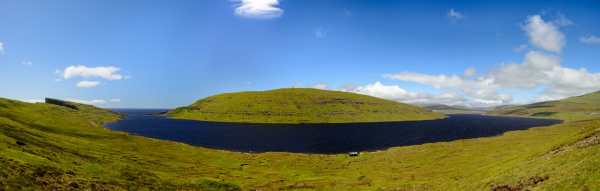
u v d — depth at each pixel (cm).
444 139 19950
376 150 15225
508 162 6819
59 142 9431
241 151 14962
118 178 4844
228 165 10562
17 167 3575
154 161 9494
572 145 5600
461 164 8850
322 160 12112
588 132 6050
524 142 12488
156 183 5262
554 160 4500
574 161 3947
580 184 3195
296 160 12025
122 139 15350
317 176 8750
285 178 8444
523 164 5353
